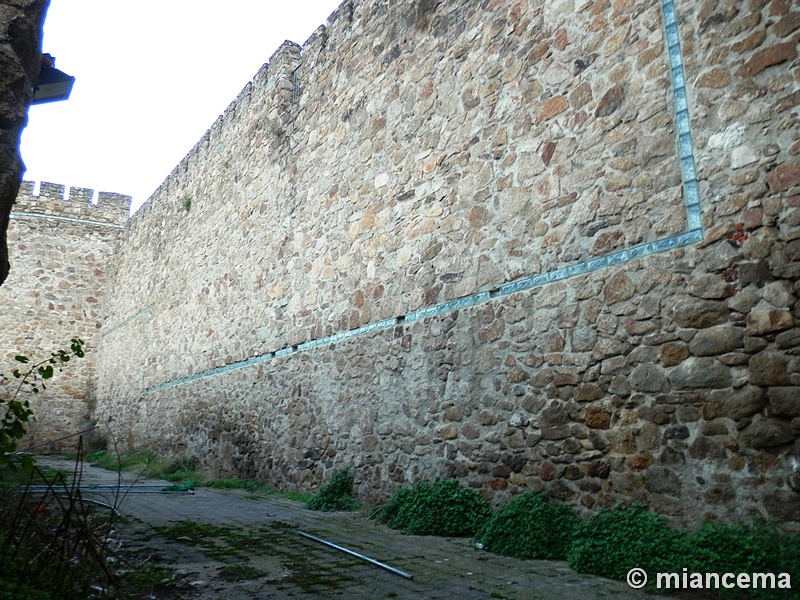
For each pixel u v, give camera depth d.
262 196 10.37
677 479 4.12
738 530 3.68
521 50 5.88
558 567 4.20
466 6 6.61
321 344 8.17
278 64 10.39
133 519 5.79
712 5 4.39
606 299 4.77
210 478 10.16
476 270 5.98
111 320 17.81
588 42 5.25
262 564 4.09
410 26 7.39
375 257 7.40
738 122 4.14
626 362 4.55
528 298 5.40
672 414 4.22
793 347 3.69
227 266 11.30
